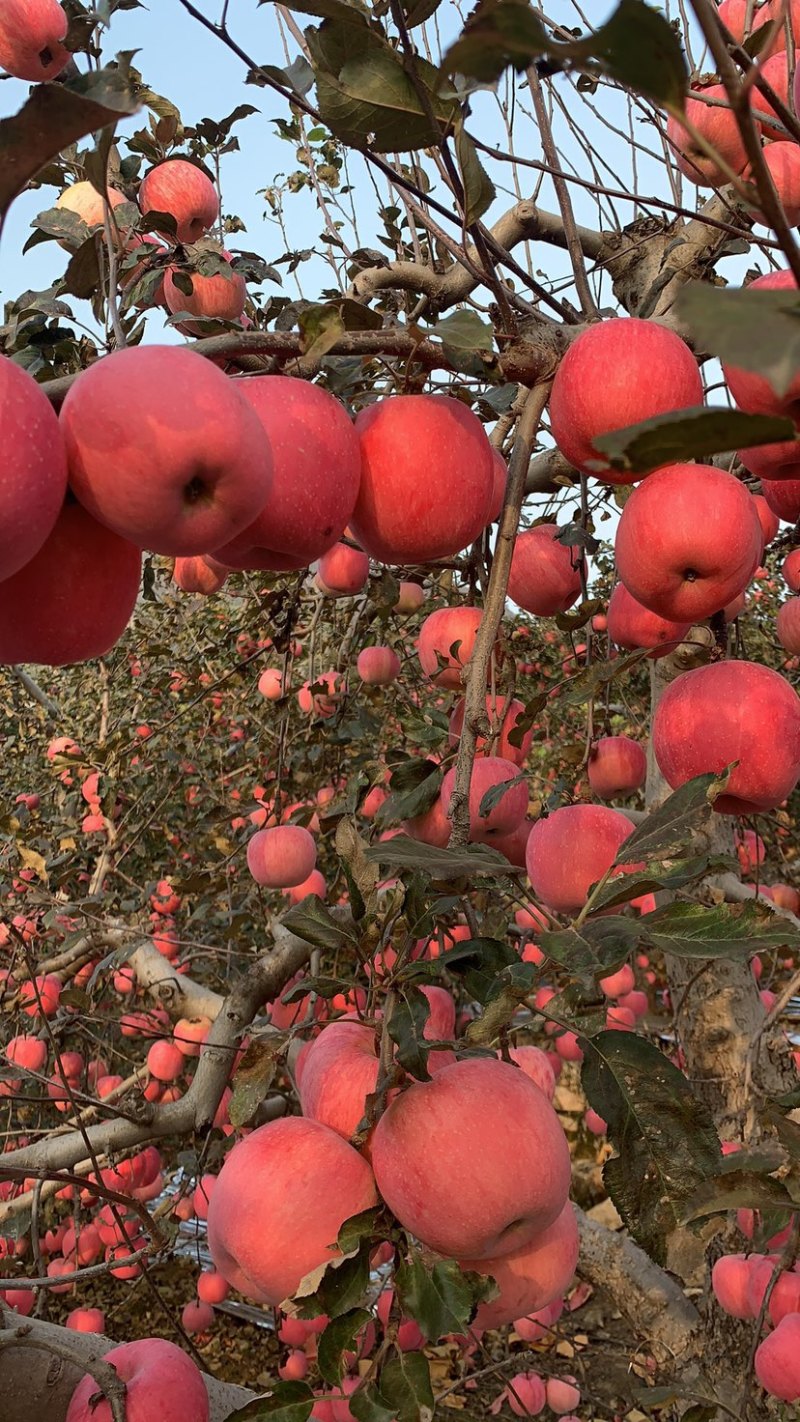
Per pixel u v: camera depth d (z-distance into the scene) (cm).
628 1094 100
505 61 59
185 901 462
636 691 490
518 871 102
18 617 100
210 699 491
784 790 154
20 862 354
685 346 126
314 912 111
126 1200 156
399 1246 99
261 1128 123
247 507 97
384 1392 86
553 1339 455
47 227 208
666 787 300
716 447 56
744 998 300
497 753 195
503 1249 107
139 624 534
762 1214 168
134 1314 379
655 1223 97
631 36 52
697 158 183
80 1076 380
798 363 40
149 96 252
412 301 211
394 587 272
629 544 130
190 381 91
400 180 122
